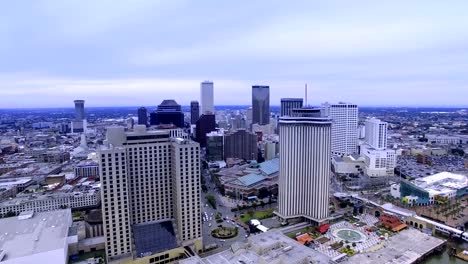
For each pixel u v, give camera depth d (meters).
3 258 195.62
